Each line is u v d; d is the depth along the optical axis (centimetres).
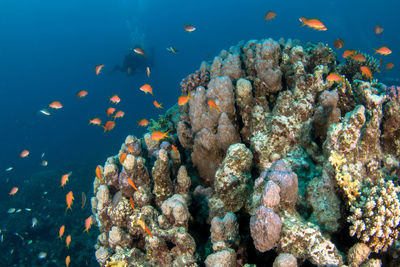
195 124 488
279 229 273
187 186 441
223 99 470
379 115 363
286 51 614
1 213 1506
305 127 422
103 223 459
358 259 270
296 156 416
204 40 8488
